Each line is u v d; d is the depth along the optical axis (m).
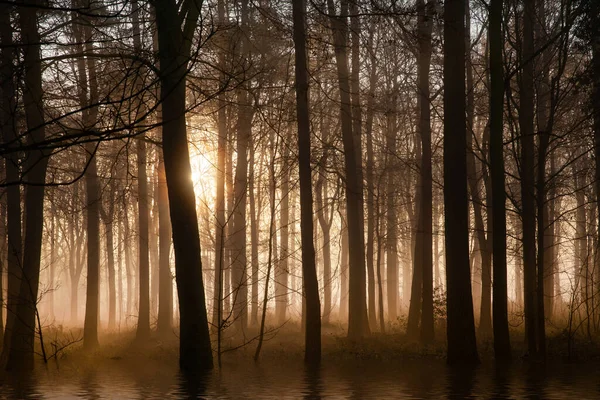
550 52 23.94
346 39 24.66
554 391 11.24
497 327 18.00
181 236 16.03
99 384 13.37
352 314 25.81
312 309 19.62
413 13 17.47
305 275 19.89
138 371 16.50
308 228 20.05
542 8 25.19
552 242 38.28
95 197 27.75
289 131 30.33
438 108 32.91
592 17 20.11
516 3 20.02
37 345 23.50
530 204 19.39
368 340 25.03
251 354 21.58
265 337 29.88
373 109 23.95
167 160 15.99
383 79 36.78
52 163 28.09
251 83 22.55
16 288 20.84
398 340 25.55
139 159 27.44
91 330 26.16
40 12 17.52
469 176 30.14
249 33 23.80
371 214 35.75
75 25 22.19
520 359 18.16
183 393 11.48
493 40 17.61
